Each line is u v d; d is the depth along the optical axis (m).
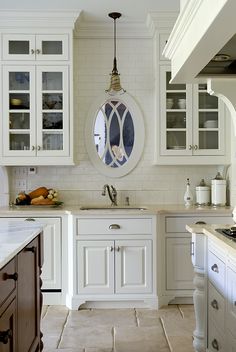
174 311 3.42
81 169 4.08
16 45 3.76
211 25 1.51
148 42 4.05
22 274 1.99
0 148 3.75
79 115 4.06
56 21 3.70
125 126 4.09
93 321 3.19
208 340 2.33
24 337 2.03
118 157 4.09
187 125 3.83
